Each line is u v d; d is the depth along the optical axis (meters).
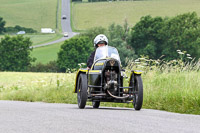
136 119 10.18
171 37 170.00
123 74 15.20
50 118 10.10
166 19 189.50
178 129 8.37
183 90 17.70
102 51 15.97
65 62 184.38
